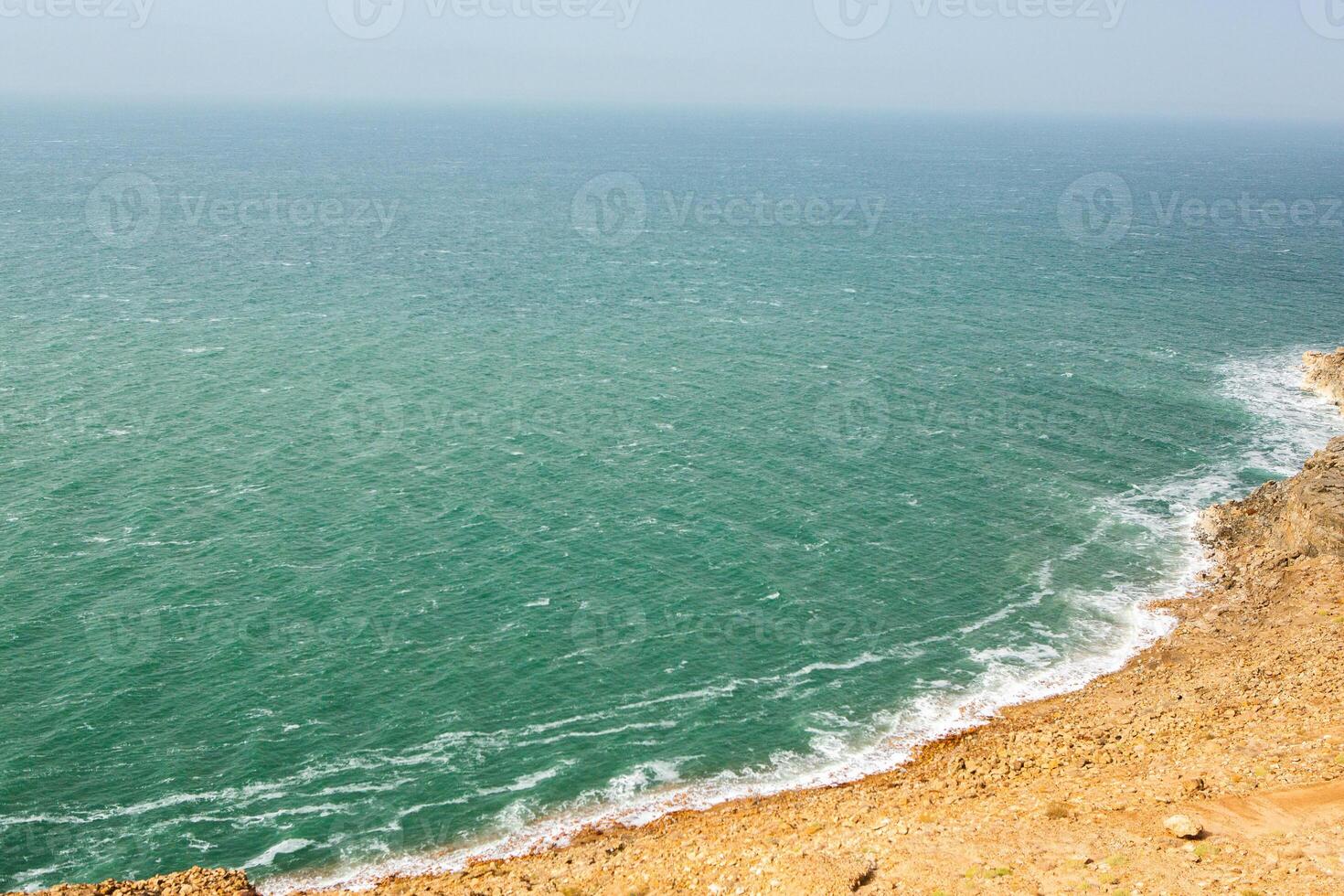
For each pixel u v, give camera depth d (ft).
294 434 282.56
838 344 389.39
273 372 334.44
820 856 110.63
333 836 148.77
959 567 224.94
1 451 262.67
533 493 252.01
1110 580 220.64
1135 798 114.73
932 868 102.78
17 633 188.34
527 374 343.05
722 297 465.88
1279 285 507.71
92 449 266.77
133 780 157.38
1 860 141.79
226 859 144.25
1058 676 187.01
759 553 227.40
